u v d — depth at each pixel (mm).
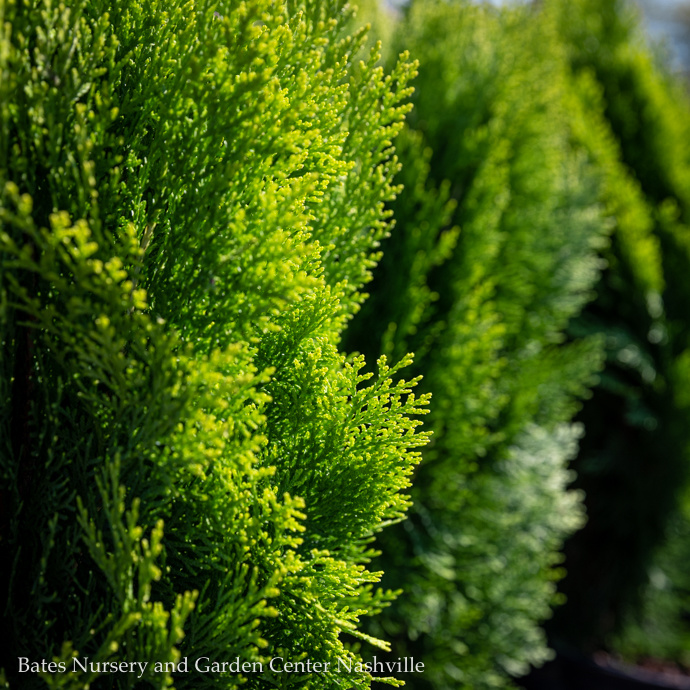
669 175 5109
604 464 4746
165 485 1256
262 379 1194
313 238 1670
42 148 1195
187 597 1078
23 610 1331
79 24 1255
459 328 2604
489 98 3070
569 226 3723
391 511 1521
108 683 1304
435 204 2508
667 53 5703
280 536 1295
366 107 1666
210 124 1280
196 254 1293
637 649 4934
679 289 4875
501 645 3242
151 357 1151
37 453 1343
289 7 1670
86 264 1062
